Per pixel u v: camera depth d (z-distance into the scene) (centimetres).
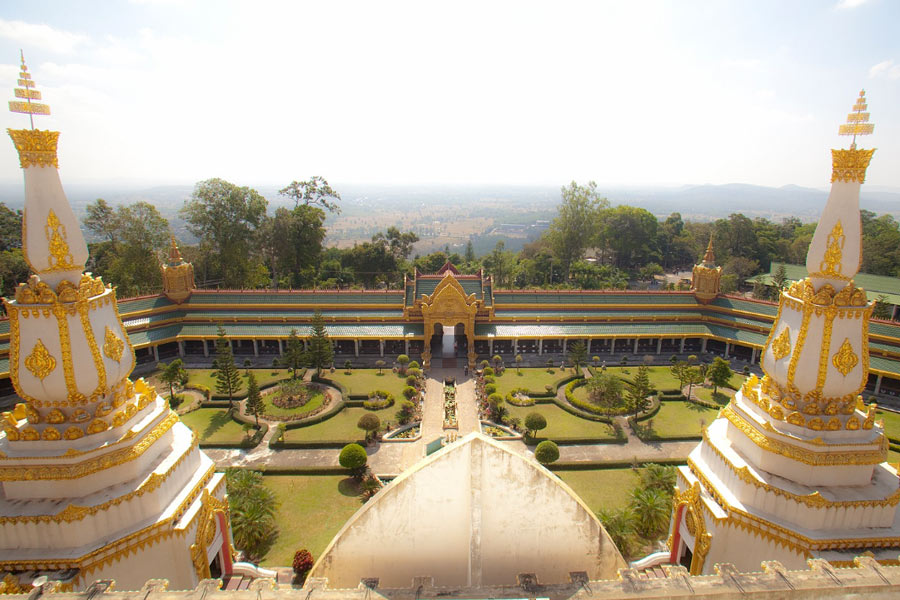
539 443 4516
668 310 7362
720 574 1400
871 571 1435
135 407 2230
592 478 4206
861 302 2130
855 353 2152
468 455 1481
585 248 11931
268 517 3412
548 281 12362
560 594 1327
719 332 7019
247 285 9894
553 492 1512
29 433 2033
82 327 2073
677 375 5978
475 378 6309
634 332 7019
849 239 2114
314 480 4162
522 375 6412
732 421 2412
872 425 2202
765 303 6975
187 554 2158
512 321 7119
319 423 5138
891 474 2248
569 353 7062
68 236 2072
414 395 5688
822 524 2031
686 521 2458
